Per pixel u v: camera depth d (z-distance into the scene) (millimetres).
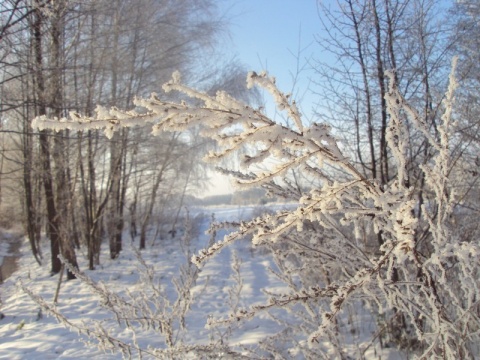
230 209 31859
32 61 8156
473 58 4316
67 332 6117
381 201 1399
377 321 3650
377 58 4180
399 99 1628
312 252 2391
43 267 12852
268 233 1342
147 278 3537
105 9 9172
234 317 1672
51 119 1022
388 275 1689
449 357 1718
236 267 3455
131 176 15539
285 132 1143
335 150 1272
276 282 8633
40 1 7668
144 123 1071
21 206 22906
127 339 5305
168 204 17453
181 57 12398
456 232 2910
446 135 1619
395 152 1632
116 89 11141
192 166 16062
